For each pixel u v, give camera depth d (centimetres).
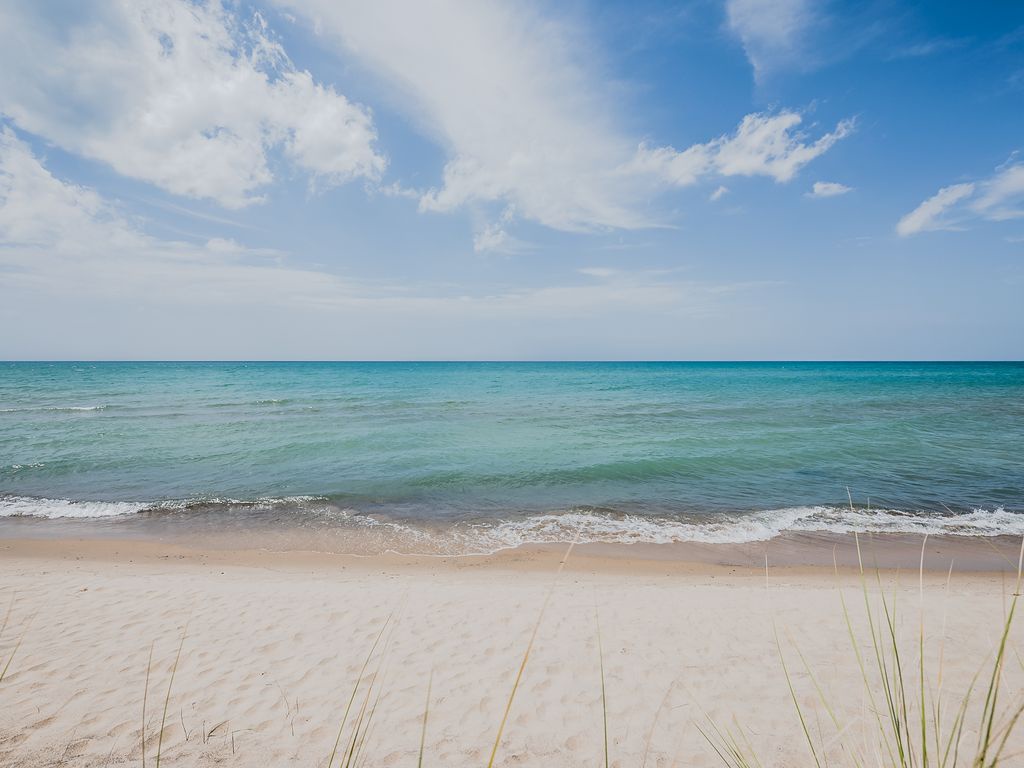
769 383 5256
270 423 2141
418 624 553
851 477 1257
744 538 896
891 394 3709
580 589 666
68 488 1184
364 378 6091
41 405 2788
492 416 2402
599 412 2588
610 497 1123
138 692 423
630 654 491
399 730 383
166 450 1567
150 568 752
